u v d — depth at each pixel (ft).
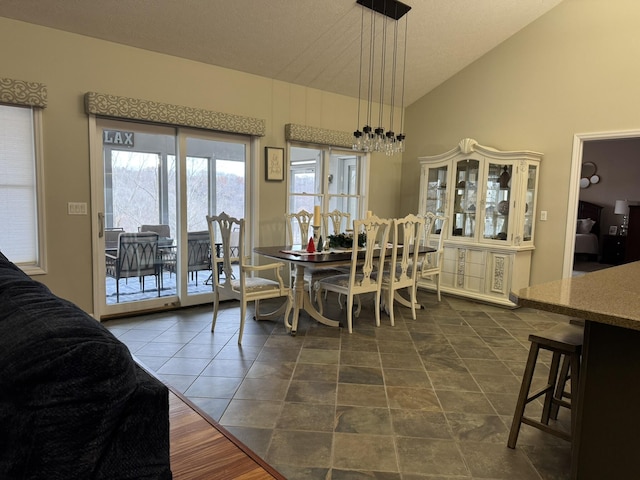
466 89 17.75
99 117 12.12
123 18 11.33
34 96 10.69
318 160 17.69
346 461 6.39
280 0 11.98
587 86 14.48
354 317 13.97
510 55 16.29
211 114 13.84
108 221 12.75
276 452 6.56
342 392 8.62
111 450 2.82
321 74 16.10
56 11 10.63
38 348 2.56
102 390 2.60
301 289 12.62
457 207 17.15
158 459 3.05
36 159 11.07
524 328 13.08
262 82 15.39
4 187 10.85
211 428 4.93
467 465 6.39
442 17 14.21
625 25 13.61
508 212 15.38
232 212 15.49
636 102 13.52
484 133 17.30
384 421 7.55
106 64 11.96
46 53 11.01
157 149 13.56
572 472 5.71
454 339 11.99
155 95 12.92
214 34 12.70
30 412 2.53
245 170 15.62
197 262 14.85
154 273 13.96
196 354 10.44
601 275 7.52
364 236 13.94
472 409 8.06
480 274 16.11
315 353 10.69
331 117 17.62
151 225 13.67
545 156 15.57
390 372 9.65
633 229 25.79
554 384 7.22
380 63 16.22
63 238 11.68
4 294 3.42
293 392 8.56
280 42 13.74
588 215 29.91
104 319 12.90
